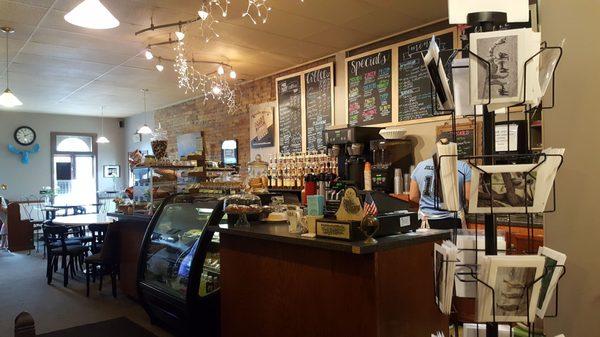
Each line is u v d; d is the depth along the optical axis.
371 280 2.01
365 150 5.02
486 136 1.47
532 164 1.35
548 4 2.00
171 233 3.75
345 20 4.68
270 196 3.45
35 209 10.51
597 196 1.86
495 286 1.38
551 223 1.99
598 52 1.86
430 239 2.26
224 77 7.29
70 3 4.12
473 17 1.43
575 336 1.91
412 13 4.50
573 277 1.92
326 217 2.33
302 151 6.42
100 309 4.38
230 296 2.89
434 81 1.58
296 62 6.41
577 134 1.92
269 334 2.58
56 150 11.19
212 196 3.86
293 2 4.17
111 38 5.17
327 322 2.22
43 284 5.48
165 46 5.51
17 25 4.69
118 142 12.21
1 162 10.36
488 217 1.48
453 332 2.62
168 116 10.16
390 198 2.34
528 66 1.31
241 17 4.54
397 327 2.09
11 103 5.38
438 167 1.47
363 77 5.54
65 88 8.01
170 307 3.37
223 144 8.07
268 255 2.59
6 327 3.86
